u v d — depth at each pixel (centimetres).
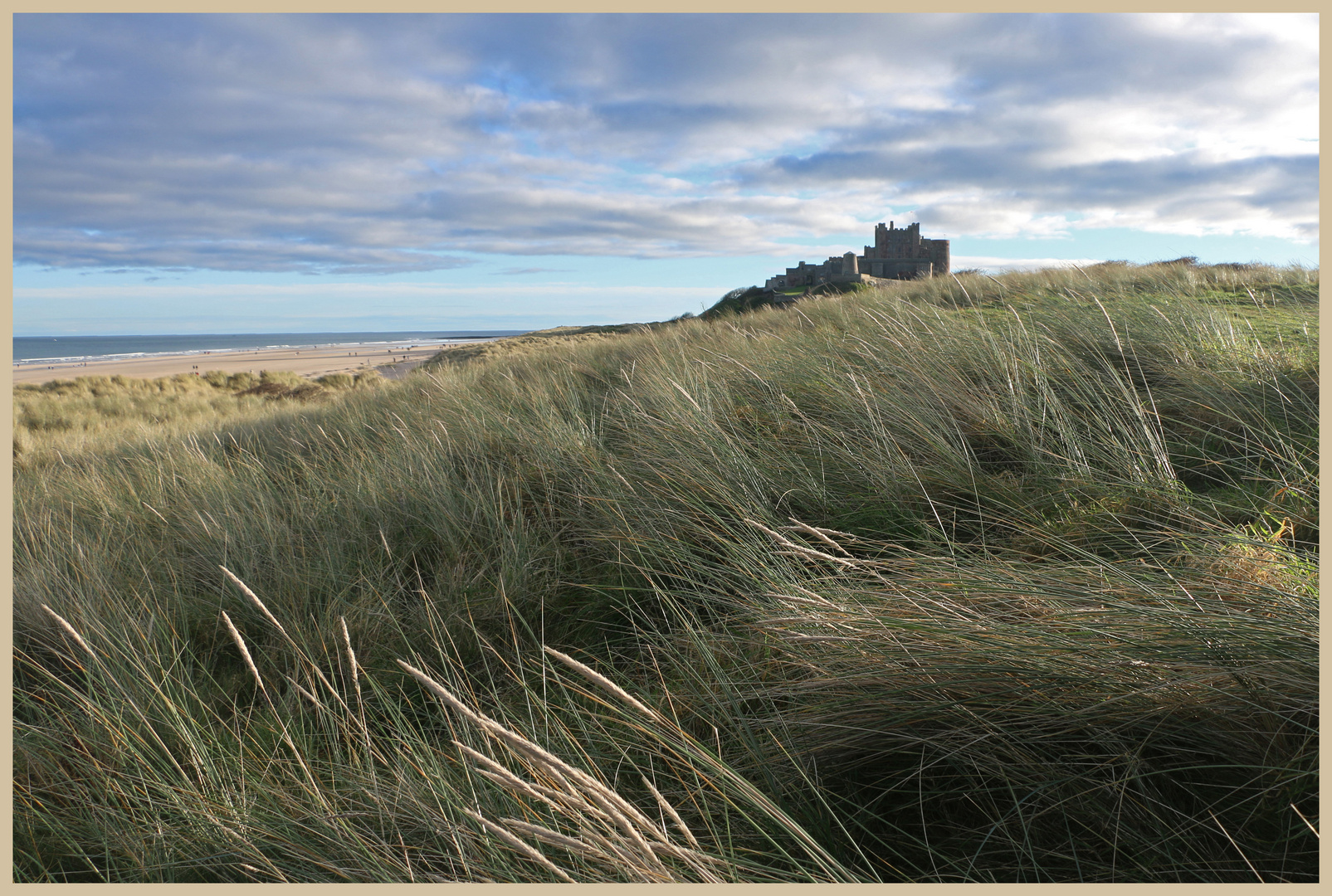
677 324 1259
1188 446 384
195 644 329
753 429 475
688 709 234
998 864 168
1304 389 419
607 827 163
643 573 326
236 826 198
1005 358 489
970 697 192
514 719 241
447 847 186
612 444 507
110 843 208
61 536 441
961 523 334
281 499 488
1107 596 219
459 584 346
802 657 229
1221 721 176
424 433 568
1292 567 229
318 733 252
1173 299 715
